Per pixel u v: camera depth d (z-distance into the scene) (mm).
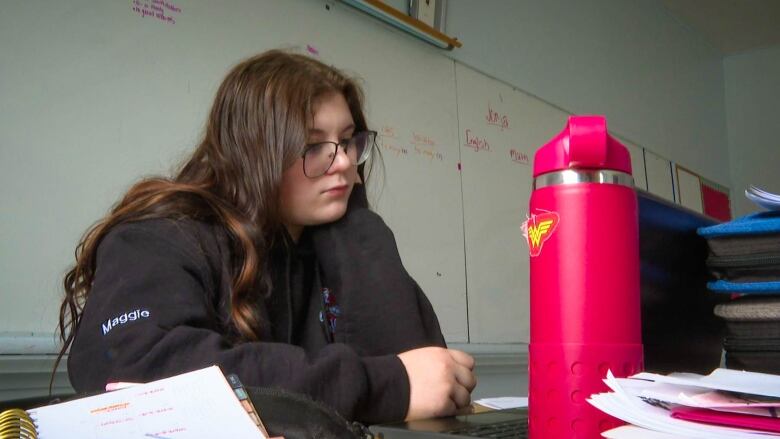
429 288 2092
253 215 836
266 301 846
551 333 424
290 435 386
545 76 2893
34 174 1225
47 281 1218
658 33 4008
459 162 2305
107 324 616
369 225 995
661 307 621
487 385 2277
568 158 437
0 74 1201
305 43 1776
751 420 347
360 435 426
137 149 1383
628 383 399
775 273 551
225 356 571
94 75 1333
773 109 4609
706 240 648
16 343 1144
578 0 3244
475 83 2453
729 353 581
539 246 442
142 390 357
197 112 1496
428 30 2160
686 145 4117
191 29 1512
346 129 931
